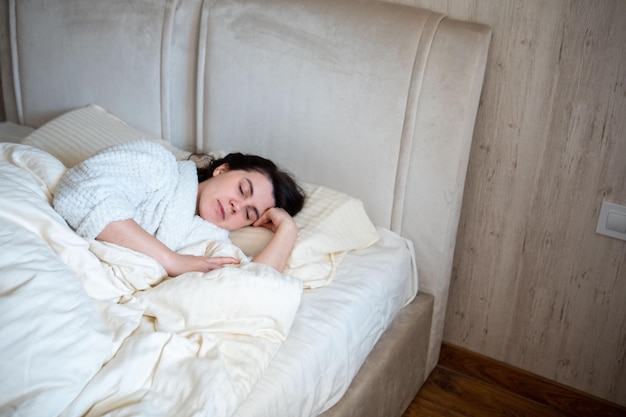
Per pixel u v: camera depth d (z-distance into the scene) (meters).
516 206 1.77
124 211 1.33
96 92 2.12
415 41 1.61
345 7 1.68
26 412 0.94
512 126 1.70
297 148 1.83
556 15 1.56
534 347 1.89
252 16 1.79
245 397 1.12
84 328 1.09
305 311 1.38
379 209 1.77
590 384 1.84
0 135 2.12
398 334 1.62
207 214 1.55
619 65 1.52
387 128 1.68
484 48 1.57
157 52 1.95
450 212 1.69
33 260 1.14
